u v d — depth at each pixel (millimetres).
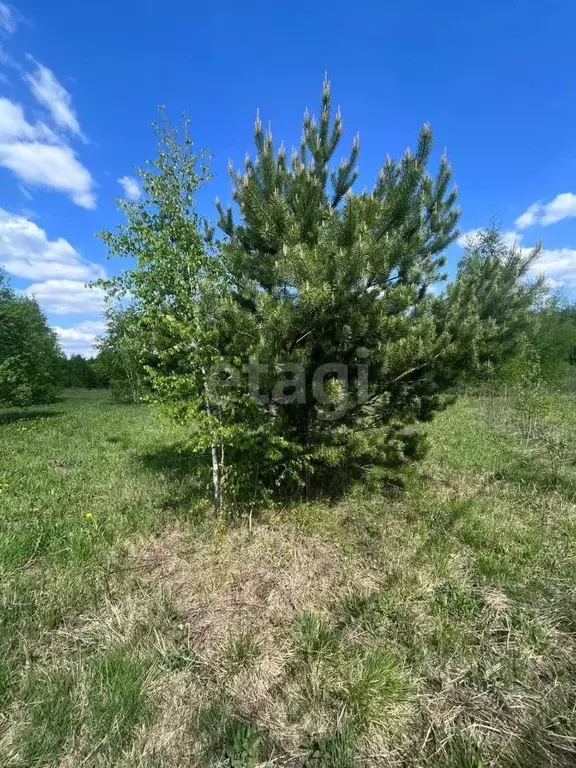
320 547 3678
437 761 1790
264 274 4137
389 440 4852
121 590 3045
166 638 2533
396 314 4137
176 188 4777
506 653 2395
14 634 2508
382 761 1803
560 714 1989
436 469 6105
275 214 3836
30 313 17891
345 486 4820
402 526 4094
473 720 1994
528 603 2852
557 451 6598
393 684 2113
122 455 7590
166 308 4566
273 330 3539
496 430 9016
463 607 2797
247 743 1850
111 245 5172
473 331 4180
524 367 11859
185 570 3357
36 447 8305
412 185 4285
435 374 4566
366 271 3568
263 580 3182
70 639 2518
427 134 4445
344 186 4719
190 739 1889
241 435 3865
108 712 1948
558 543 3674
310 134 4633
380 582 3141
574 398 14117
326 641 2445
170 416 3971
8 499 4887
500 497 4938
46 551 3623
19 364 14500
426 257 5227
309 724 1971
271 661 2367
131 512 4547
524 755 1807
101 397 29203
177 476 5898
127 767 1740
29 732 1861
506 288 10008
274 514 4293
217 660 2379
